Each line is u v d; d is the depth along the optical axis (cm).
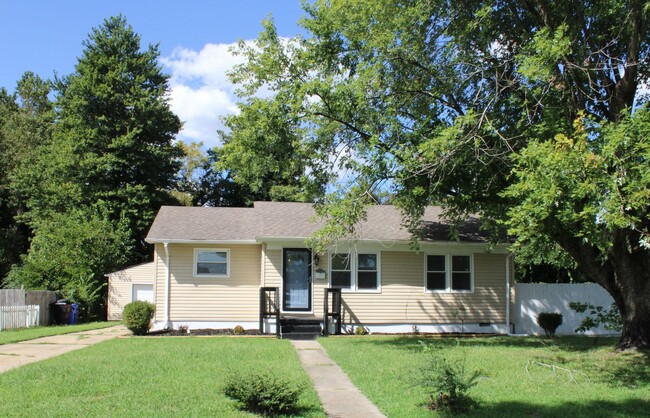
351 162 1455
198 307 1898
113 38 3731
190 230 1944
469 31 1245
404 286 1961
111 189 3531
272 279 1889
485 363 1156
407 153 1266
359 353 1308
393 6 1351
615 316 1409
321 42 1509
